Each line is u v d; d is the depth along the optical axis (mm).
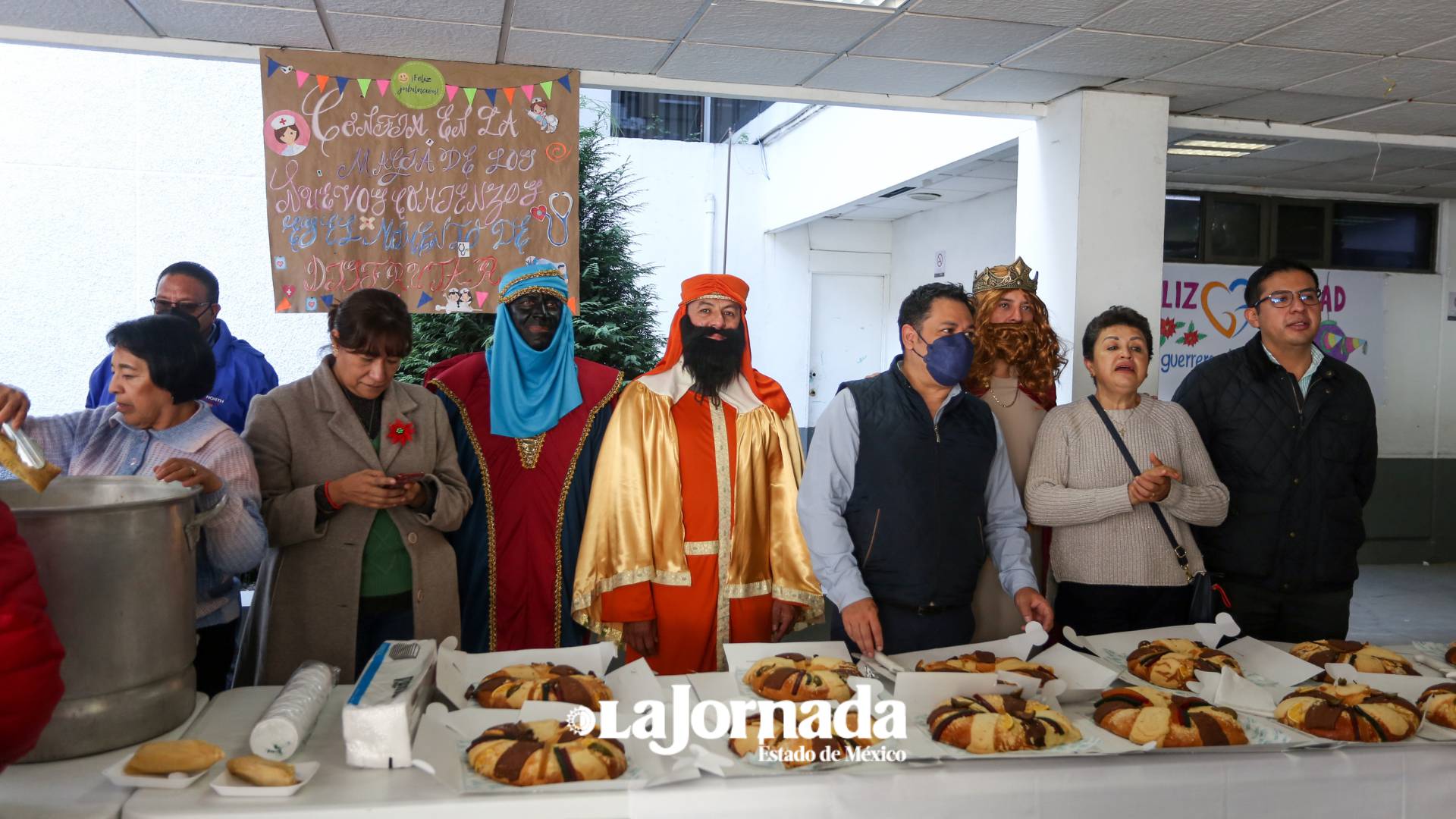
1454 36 3223
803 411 9836
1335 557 2518
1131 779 1341
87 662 1322
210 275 2994
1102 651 1849
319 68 3334
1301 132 4535
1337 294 6434
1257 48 3387
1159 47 3387
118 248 5074
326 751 1366
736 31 3213
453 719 1387
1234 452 2553
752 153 9719
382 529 2193
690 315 2459
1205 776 1368
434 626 2219
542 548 2631
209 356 1915
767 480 2471
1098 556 2250
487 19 3053
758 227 9734
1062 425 2326
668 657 2385
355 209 3387
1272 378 2543
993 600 2361
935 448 2059
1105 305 4035
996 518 2174
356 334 2072
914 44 3369
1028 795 1316
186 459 1695
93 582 1314
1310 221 6418
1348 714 1449
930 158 5754
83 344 5039
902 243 9562
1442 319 6613
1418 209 6594
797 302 9758
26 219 4938
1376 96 3967
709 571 2387
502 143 3506
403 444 2217
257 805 1179
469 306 3494
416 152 3432
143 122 5074
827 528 2025
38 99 4934
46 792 1225
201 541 1855
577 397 2691
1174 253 6242
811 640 3734
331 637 2131
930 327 2025
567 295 2721
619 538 2361
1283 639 2576
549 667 1592
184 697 1451
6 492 1460
